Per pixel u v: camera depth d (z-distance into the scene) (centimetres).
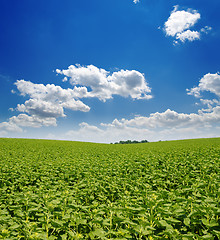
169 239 461
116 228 518
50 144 4025
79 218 520
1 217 517
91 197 711
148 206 552
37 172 1080
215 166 1033
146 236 470
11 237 434
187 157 1391
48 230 511
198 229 518
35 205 564
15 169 1128
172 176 985
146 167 1167
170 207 544
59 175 1048
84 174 1034
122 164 1230
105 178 917
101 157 1761
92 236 467
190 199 548
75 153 2248
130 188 784
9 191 847
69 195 679
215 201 549
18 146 3117
